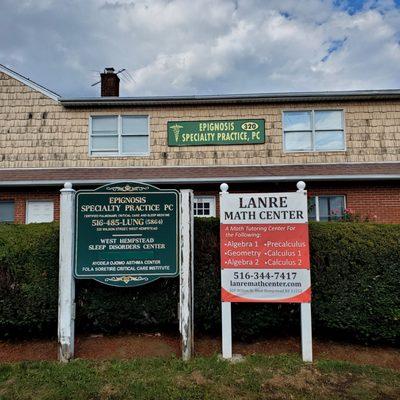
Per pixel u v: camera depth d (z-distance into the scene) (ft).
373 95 40.34
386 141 40.40
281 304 16.42
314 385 13.20
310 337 15.01
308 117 41.57
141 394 12.53
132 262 15.88
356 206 36.83
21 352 16.14
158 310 16.76
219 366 14.43
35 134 41.14
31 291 16.25
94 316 16.78
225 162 40.63
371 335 16.15
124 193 16.21
